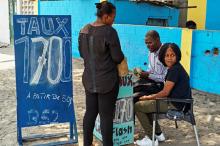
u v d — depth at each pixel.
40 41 4.67
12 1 15.61
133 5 10.91
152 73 5.29
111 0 10.52
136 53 9.69
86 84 4.41
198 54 8.05
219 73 7.65
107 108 4.34
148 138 4.94
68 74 4.85
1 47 14.96
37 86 4.74
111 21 4.32
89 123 4.50
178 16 12.15
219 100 7.35
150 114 4.91
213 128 5.79
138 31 9.55
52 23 4.70
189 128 5.73
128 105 4.86
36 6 14.64
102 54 4.23
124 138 4.91
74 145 5.02
